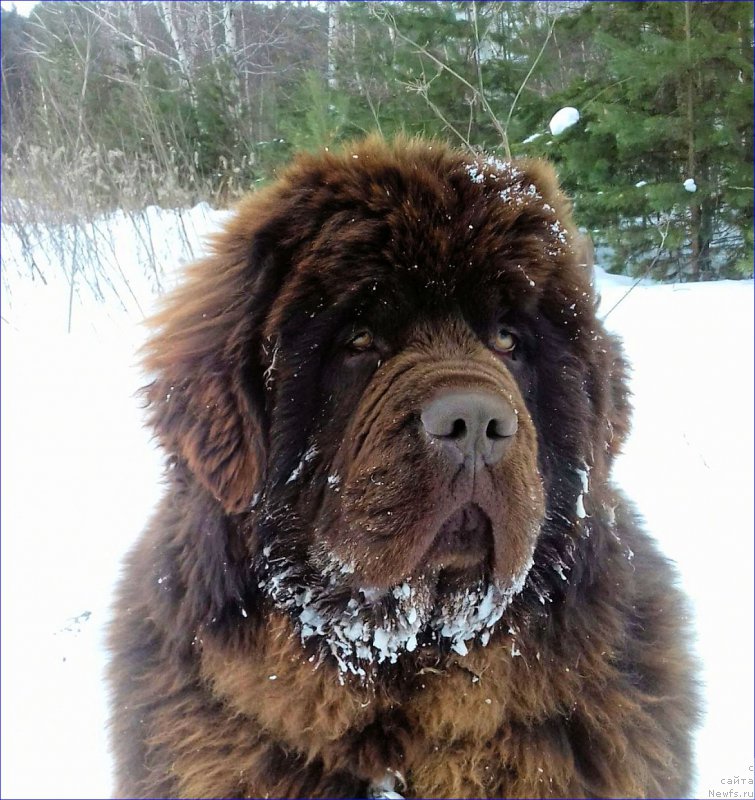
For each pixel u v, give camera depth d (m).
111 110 9.77
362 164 1.93
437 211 1.83
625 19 7.87
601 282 7.50
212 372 1.88
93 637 3.10
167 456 2.10
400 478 1.66
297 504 1.85
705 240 7.93
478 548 1.74
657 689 2.04
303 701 1.87
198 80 11.43
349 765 1.90
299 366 1.84
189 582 1.94
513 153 7.00
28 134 8.56
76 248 6.88
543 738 1.89
